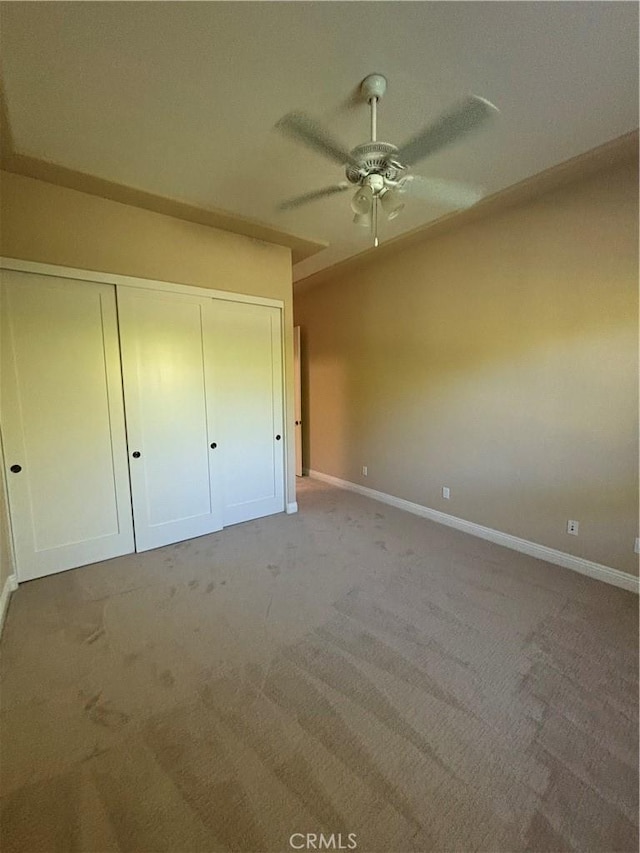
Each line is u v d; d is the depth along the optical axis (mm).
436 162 2367
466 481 3518
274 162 2357
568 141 2176
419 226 3324
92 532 2893
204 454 3400
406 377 4043
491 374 3244
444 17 1429
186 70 1665
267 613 2281
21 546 2607
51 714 1599
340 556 3025
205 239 3230
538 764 1377
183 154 2266
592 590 2521
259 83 1736
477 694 1684
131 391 2971
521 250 2955
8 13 1384
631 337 2455
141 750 1440
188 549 3158
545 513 2955
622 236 2447
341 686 1735
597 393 2625
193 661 1896
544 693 1686
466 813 1227
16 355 2512
